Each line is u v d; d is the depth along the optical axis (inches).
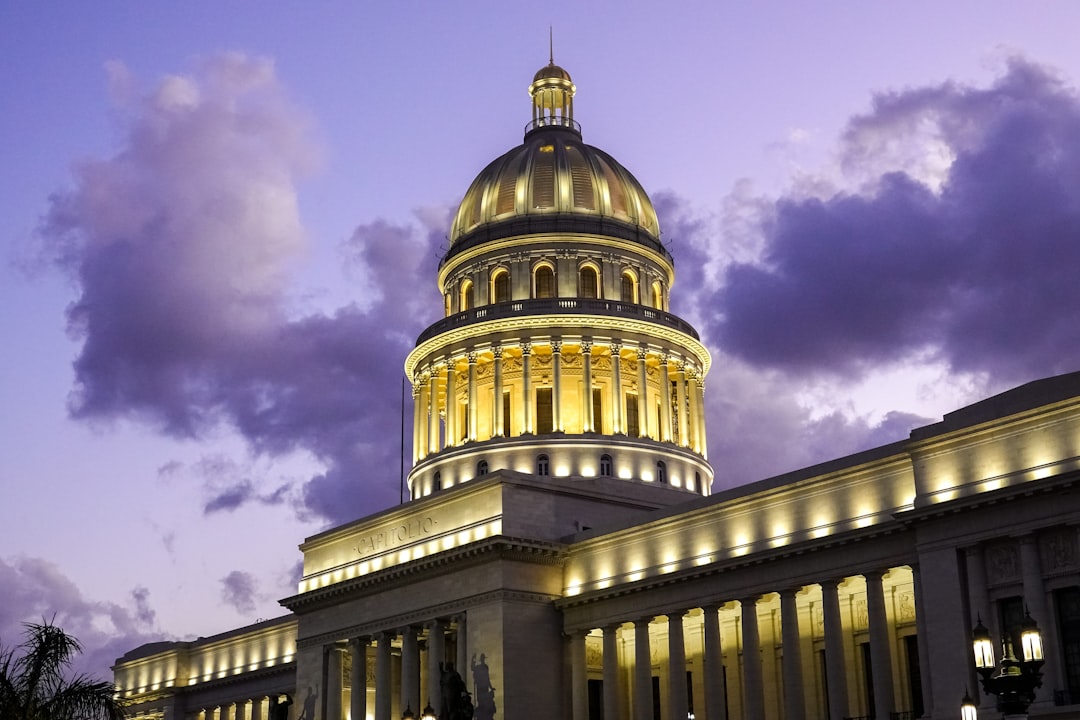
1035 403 3233.3
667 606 4114.2
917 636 3430.1
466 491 4734.3
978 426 3289.9
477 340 5669.3
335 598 5073.8
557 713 4360.2
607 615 4313.5
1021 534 3115.2
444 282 6146.7
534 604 4431.6
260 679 6264.8
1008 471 3213.6
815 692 3919.8
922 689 3334.2
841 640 3619.6
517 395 5570.9
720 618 4276.6
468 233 6033.5
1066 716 2915.8
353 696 4869.6
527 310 5625.0
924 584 3299.7
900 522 3376.0
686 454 5620.1
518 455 5403.5
